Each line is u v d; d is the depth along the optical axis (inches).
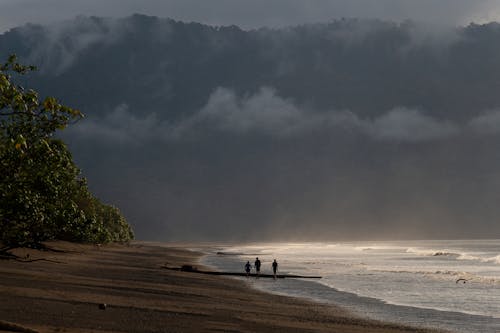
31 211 1475.1
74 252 4188.0
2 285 1734.7
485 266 5433.1
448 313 1936.5
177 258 6013.8
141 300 1764.3
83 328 1156.5
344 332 1459.2
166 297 1943.9
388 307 2078.0
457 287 2918.3
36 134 1155.9
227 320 1504.7
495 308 2075.5
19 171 1298.0
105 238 4734.3
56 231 1788.9
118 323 1273.4
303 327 1493.6
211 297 2091.5
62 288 1840.6
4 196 1382.9
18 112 920.9
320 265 5196.9
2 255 2132.1
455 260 6747.1
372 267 4862.2
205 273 3484.3
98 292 1859.0
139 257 5191.9
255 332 1346.0
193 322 1411.2
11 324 1014.4
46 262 2987.2
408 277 3575.3
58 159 1360.7
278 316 1696.6
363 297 2394.2
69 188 1835.6
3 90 908.0
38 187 1488.7
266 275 3412.9
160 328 1264.8
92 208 4443.9
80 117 925.2
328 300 2265.0
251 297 2228.1
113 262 3863.2
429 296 2477.9
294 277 3408.0
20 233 1612.9
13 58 1005.8
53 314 1296.8
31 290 1678.2
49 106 885.8
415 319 1791.3
